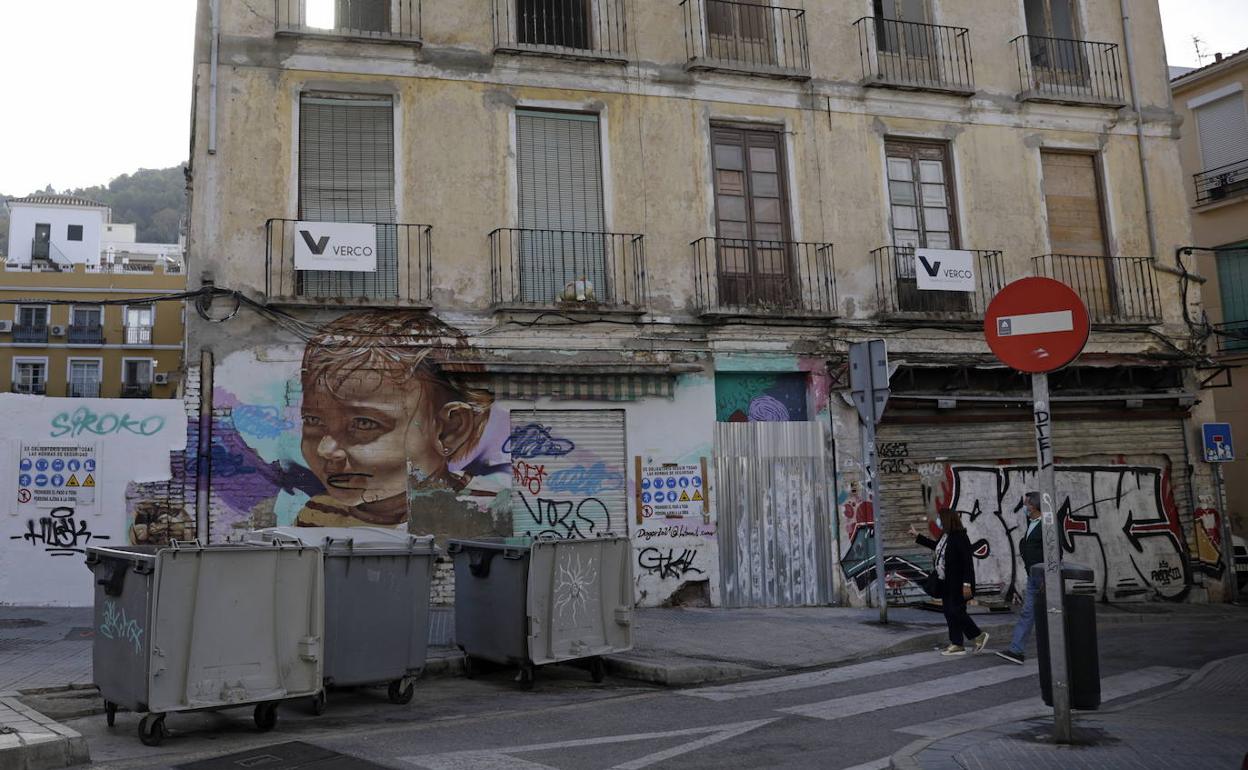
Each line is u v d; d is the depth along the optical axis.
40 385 59.03
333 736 7.28
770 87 16.89
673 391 15.53
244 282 13.86
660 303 15.76
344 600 8.42
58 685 8.65
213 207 13.88
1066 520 17.72
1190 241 19.44
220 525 13.33
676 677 9.66
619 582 10.12
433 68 15.06
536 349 14.99
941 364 16.64
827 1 17.50
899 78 17.95
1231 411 24.86
